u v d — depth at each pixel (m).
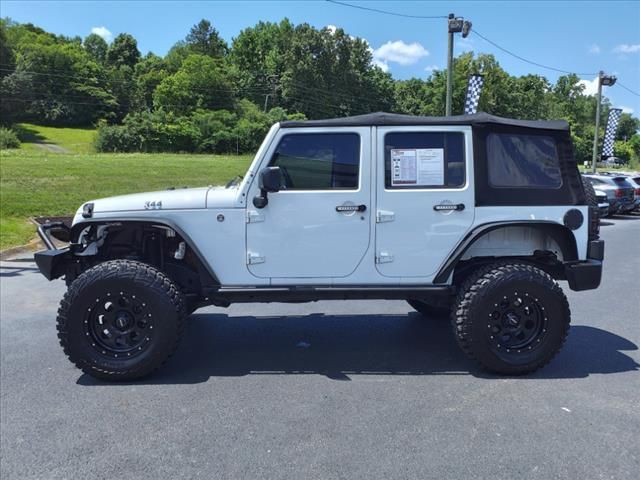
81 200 17.00
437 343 5.34
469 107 20.58
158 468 3.08
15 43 114.06
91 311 4.31
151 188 22.09
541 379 4.38
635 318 6.32
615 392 4.10
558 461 3.12
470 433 3.46
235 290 4.43
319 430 3.52
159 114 77.94
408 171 4.43
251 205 4.42
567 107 104.31
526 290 4.32
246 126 76.12
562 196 4.49
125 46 131.25
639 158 95.06
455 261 4.41
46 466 3.12
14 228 12.82
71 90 102.62
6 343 5.46
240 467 3.08
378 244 4.43
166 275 4.59
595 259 4.59
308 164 4.43
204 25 131.62
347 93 100.69
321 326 5.97
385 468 3.05
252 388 4.24
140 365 4.31
